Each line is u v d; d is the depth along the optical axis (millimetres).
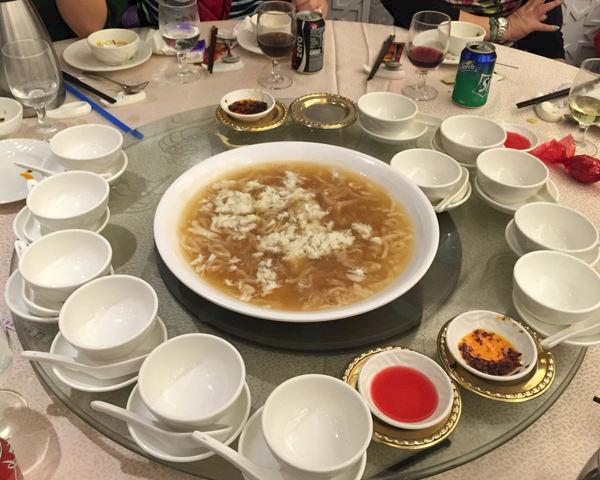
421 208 1222
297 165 1426
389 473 806
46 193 1195
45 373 937
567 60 3686
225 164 1377
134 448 833
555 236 1177
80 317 947
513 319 1015
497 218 1309
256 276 1120
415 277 1028
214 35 1874
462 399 922
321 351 992
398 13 2477
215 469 814
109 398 901
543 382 907
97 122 1613
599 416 918
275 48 1760
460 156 1432
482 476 833
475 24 2148
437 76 1937
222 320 1037
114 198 1325
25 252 1011
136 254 1175
